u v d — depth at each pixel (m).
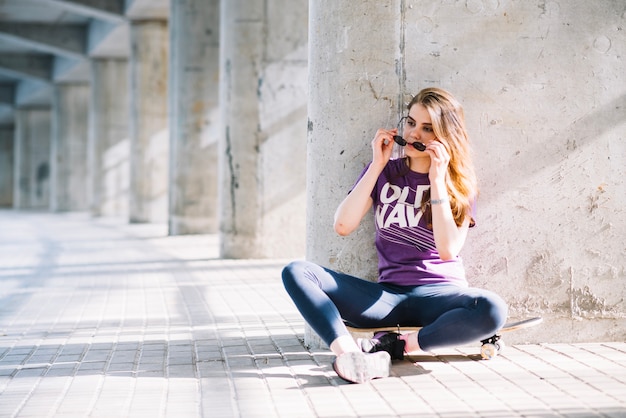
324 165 5.05
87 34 29.59
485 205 5.10
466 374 4.39
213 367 4.66
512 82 5.09
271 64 11.82
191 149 17.84
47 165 47.47
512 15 5.07
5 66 36.53
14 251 13.96
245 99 11.84
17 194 47.38
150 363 4.80
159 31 23.27
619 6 5.13
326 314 4.24
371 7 4.98
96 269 10.62
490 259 5.11
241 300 7.57
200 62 17.78
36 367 4.73
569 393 4.00
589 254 5.13
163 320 6.42
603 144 5.12
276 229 11.86
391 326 4.55
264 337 5.57
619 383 4.17
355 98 4.99
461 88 5.06
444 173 4.40
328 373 4.46
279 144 11.84
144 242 15.83
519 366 4.55
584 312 5.14
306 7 11.89
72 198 38.00
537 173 5.11
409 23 5.01
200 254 12.80
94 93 30.11
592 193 5.12
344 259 5.01
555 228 5.12
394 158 4.95
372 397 3.96
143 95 23.28
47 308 7.19
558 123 5.11
